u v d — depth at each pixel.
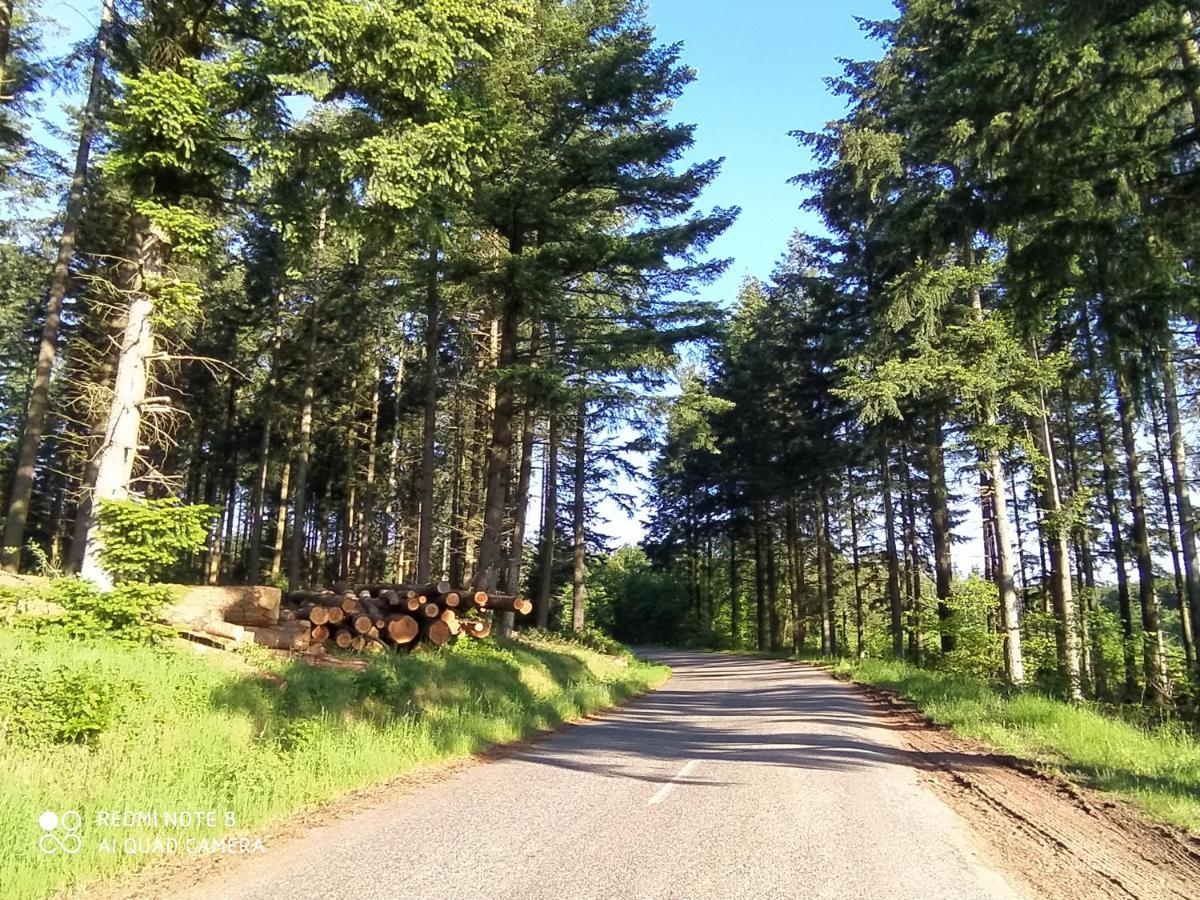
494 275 19.88
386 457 39.19
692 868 5.99
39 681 7.88
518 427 30.94
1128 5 10.73
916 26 18.81
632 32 20.81
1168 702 18.44
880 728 14.98
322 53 10.22
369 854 6.25
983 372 21.08
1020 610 31.83
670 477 54.44
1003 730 13.52
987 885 5.73
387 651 15.80
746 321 44.72
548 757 11.26
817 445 37.72
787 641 63.28
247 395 35.09
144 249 11.23
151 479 11.32
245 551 47.09
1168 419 19.33
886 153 22.91
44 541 32.28
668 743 12.73
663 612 64.69
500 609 19.47
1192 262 12.72
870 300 26.02
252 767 7.98
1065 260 12.85
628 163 20.56
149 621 10.78
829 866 6.09
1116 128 12.41
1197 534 19.05
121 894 5.29
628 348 20.28
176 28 11.73
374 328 29.91
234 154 11.80
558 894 5.38
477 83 13.17
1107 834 7.32
